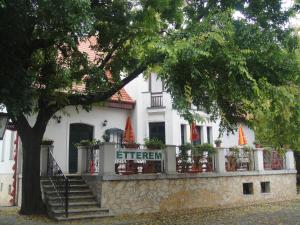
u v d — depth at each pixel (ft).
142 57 36.94
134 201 48.96
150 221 43.45
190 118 32.32
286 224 40.83
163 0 38.55
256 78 34.63
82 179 51.21
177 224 41.45
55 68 41.63
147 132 69.72
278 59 35.40
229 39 32.63
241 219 45.03
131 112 71.00
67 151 61.62
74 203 45.57
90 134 65.51
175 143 68.54
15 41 29.55
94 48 42.70
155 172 52.31
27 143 45.65
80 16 29.48
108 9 37.42
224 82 33.40
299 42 39.34
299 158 88.58
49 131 59.82
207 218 46.06
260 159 68.80
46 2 28.55
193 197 55.72
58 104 44.14
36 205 45.09
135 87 71.05
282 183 72.49
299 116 40.52
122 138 68.69
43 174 50.16
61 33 32.53
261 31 36.52
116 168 48.98
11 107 28.19
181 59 30.27
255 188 66.44
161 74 31.94
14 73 28.68
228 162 63.26
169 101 69.15
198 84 32.68
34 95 31.48
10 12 28.09
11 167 62.03
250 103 38.60
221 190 60.13
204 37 31.17
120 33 38.81
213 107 40.29
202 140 76.64
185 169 55.77
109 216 45.42
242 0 39.50
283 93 35.22
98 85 42.19
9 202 60.80
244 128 87.97
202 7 41.68
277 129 45.88
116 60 44.75
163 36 35.42
